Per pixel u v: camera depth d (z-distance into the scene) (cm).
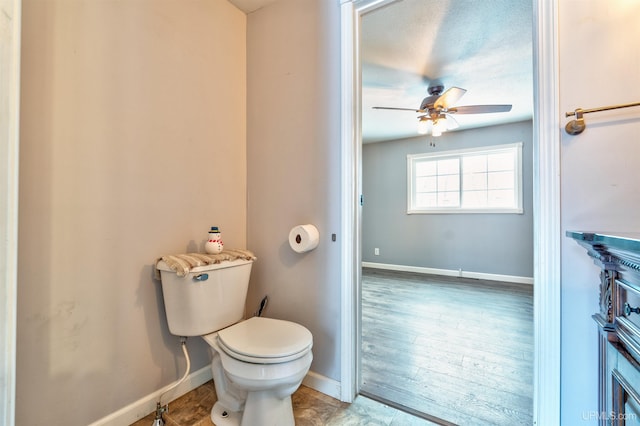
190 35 164
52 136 114
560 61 109
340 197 159
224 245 180
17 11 90
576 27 108
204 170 170
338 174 160
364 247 548
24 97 107
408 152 505
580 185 107
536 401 115
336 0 162
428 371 183
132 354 139
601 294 87
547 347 112
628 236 70
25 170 108
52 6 114
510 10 188
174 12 157
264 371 118
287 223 178
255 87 192
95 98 126
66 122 118
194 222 165
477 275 448
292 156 177
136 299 140
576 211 107
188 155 162
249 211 193
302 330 141
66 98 118
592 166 105
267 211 186
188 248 162
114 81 133
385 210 526
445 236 473
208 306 143
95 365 126
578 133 107
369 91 311
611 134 103
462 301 332
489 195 447
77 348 121
